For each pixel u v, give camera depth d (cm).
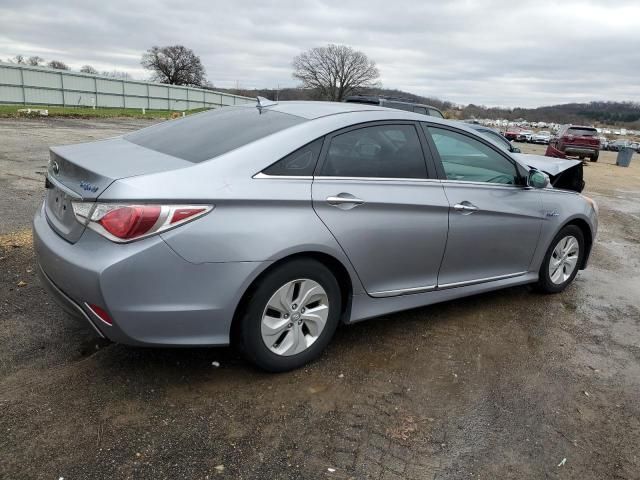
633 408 313
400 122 360
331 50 7925
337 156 321
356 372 325
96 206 259
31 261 458
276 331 302
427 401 301
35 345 326
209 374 310
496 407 301
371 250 330
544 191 455
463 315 427
